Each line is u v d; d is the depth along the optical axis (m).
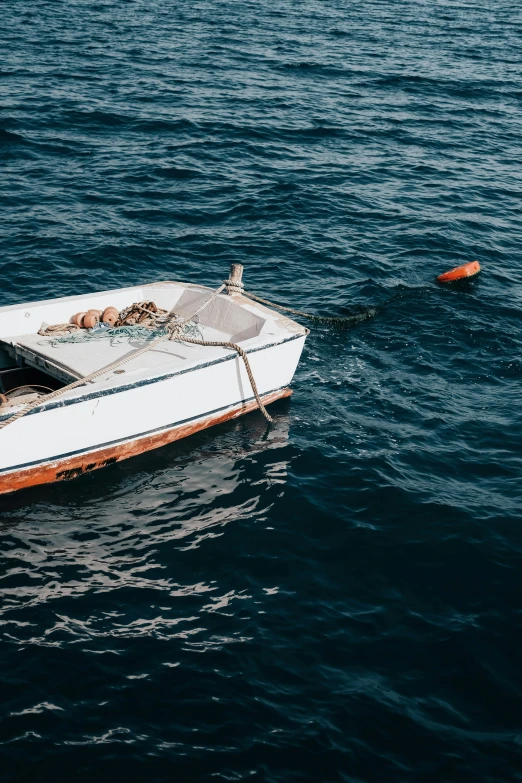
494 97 30.81
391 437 11.41
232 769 6.77
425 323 14.59
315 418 11.80
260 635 8.11
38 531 9.34
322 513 9.87
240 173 21.17
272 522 9.71
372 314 14.74
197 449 11.02
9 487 9.84
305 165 22.03
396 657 7.95
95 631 8.06
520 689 7.68
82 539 9.28
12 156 21.02
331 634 8.16
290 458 10.88
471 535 9.56
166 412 10.73
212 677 7.62
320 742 7.05
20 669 7.57
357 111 27.31
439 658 7.96
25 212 18.03
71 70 29.52
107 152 21.84
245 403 11.68
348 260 16.92
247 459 10.84
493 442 11.38
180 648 7.91
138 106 25.72
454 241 18.11
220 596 8.59
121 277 15.78
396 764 6.91
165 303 12.77
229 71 31.34
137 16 42.50
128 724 7.11
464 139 25.41
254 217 18.77
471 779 6.82
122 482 10.28
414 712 7.39
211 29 40.28
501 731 7.27
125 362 10.41
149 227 17.89
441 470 10.76
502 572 9.05
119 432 10.37
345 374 12.94
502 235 18.69
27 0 44.59
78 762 6.74
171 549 9.23
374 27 44.94
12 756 6.75
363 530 9.61
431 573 9.02
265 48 36.25
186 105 26.27
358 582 8.86
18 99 25.31
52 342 11.24
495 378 13.02
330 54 36.09
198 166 21.41
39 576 8.70
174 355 11.19
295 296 15.41
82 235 17.22
